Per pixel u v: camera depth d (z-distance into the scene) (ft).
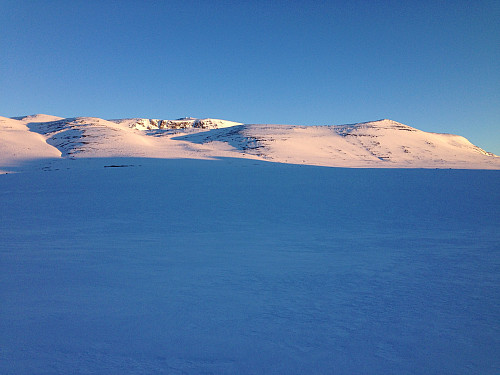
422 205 67.97
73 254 32.45
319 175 125.08
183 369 11.68
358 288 21.39
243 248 36.19
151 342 13.67
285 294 20.25
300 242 39.73
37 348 12.92
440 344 13.74
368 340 14.07
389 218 57.00
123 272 25.45
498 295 19.75
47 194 92.22
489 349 13.34
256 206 71.77
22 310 16.93
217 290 20.98
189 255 32.40
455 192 81.97
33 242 39.81
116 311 17.07
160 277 24.08
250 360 12.40
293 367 11.96
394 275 24.53
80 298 19.03
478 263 27.76
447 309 17.58
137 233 47.11
